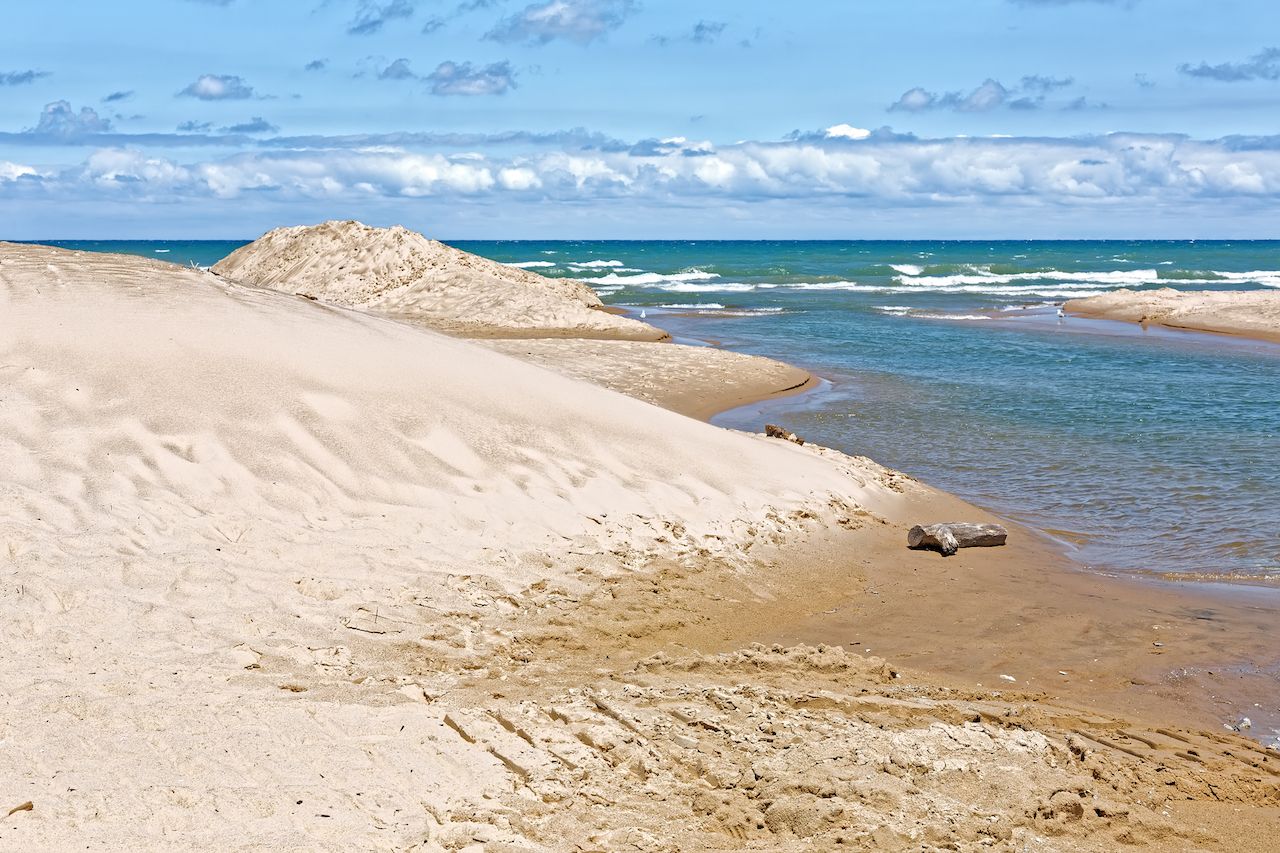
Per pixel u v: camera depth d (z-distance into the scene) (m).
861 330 36.66
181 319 11.71
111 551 8.02
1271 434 18.30
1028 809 5.77
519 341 27.09
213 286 13.30
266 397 10.58
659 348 26.55
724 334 34.72
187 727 5.86
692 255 116.19
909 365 27.55
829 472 13.12
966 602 9.91
